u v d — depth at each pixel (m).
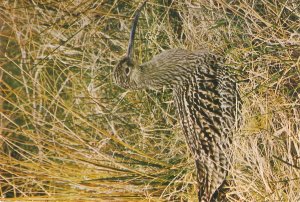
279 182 14.41
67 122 17.73
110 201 16.27
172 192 15.89
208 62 15.80
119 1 18.50
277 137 14.74
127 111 17.47
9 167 17.41
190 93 15.70
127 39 18.14
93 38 18.45
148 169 16.45
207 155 15.45
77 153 16.97
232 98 15.49
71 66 18.25
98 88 17.84
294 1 15.91
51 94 17.31
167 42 17.77
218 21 16.61
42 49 18.78
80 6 18.72
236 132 15.05
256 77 15.57
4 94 18.98
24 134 17.06
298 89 15.19
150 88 15.95
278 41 15.34
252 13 15.98
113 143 17.17
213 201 15.45
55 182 16.92
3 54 18.89
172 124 17.00
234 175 15.06
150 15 18.14
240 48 16.05
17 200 16.55
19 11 19.12
